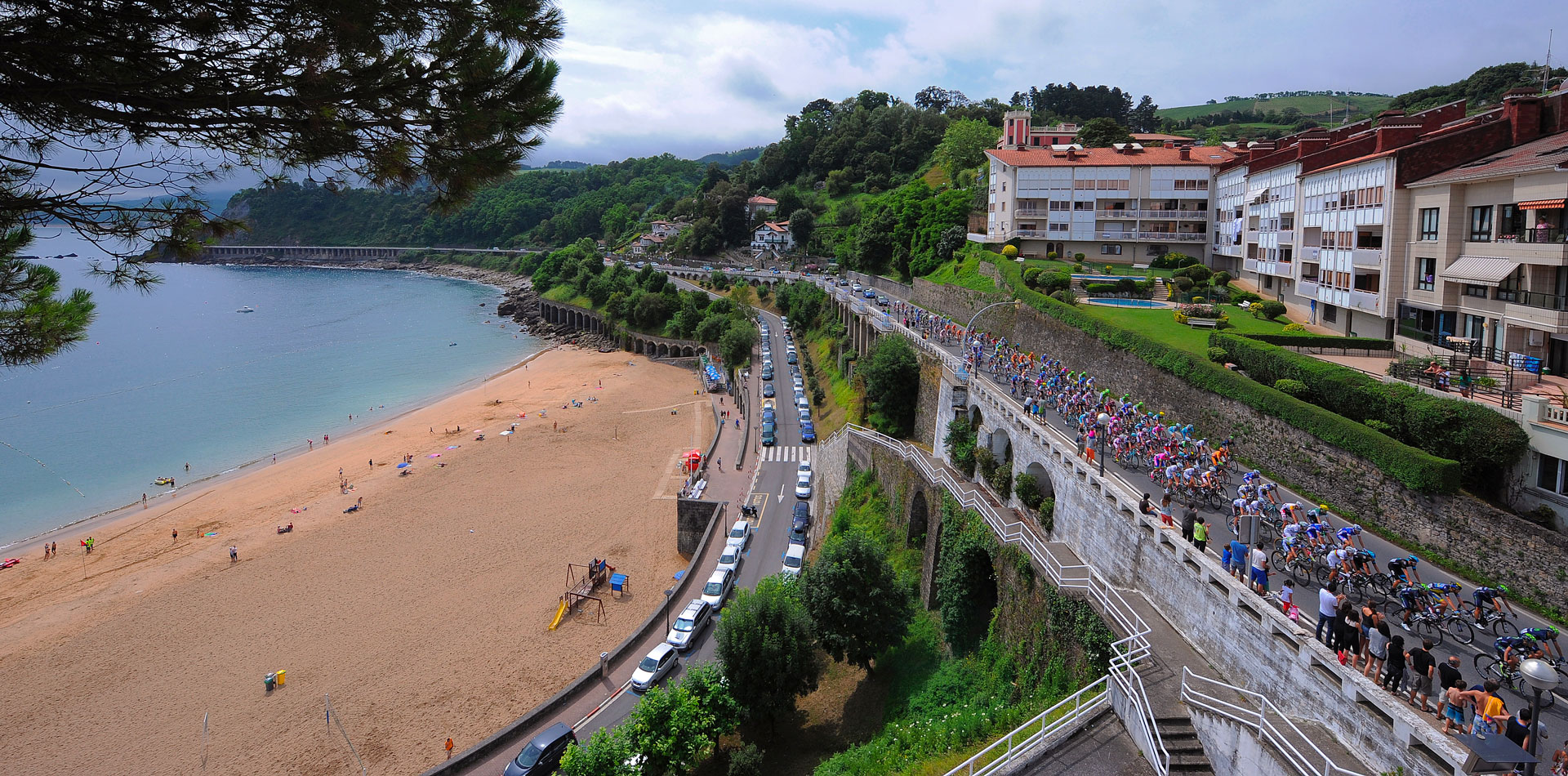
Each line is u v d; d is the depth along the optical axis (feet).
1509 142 156.66
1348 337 161.17
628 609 184.44
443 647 169.37
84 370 455.22
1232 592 83.20
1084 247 313.94
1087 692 96.02
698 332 442.91
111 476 287.28
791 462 260.42
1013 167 316.60
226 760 136.77
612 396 381.81
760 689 127.95
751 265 595.06
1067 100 652.07
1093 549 115.14
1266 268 237.04
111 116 37.60
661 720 118.01
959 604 136.56
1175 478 114.01
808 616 134.21
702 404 357.20
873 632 136.05
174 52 36.06
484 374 457.27
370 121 40.06
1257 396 130.93
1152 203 311.27
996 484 151.64
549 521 234.58
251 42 36.88
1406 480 102.01
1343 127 233.14
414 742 140.26
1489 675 71.10
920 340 235.40
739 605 132.26
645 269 549.54
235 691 155.53
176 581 201.26
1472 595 89.61
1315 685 71.26
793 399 322.75
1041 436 135.23
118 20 34.65
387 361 488.85
